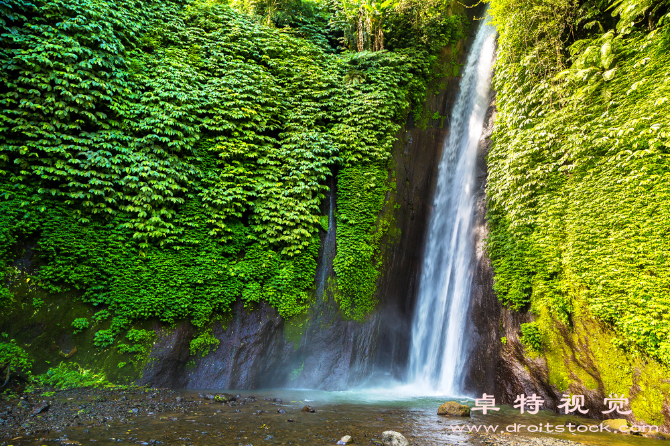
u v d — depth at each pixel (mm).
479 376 10969
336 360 12023
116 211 9828
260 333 11133
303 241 11828
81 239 9320
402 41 16281
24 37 9352
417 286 14469
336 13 16141
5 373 7930
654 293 7438
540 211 10531
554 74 11148
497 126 12836
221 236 11109
